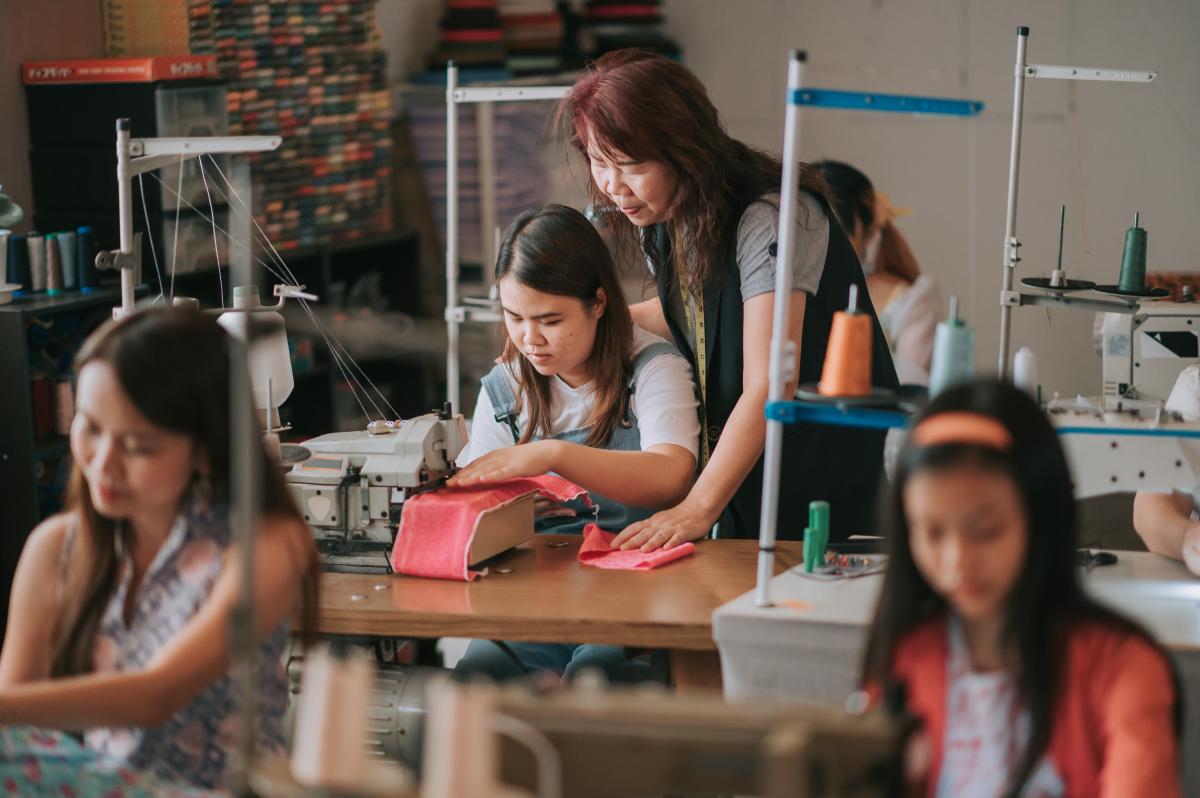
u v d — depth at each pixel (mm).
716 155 3008
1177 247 6586
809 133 6797
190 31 4789
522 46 6355
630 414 3109
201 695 1940
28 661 2031
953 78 6672
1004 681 1630
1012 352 6758
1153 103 6520
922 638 1679
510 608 2518
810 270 3037
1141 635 1599
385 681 2674
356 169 5641
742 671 2365
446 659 4012
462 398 6160
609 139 2910
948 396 1592
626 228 3303
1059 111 6590
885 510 1700
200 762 1957
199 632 1868
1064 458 1570
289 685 2611
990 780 1623
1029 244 6707
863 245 5449
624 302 3045
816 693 2330
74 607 1988
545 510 3137
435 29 6578
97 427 1842
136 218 4402
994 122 6648
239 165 4781
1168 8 6449
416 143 6176
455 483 2814
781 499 3141
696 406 3115
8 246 3896
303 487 2791
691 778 1363
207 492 1953
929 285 5500
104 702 1799
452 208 4047
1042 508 1545
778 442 2338
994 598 1560
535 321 2943
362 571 2787
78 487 1987
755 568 2719
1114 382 3500
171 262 4453
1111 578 2537
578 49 6465
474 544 2701
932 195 6746
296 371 5262
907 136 6711
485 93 3873
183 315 1889
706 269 3061
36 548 2049
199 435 1879
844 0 6703
